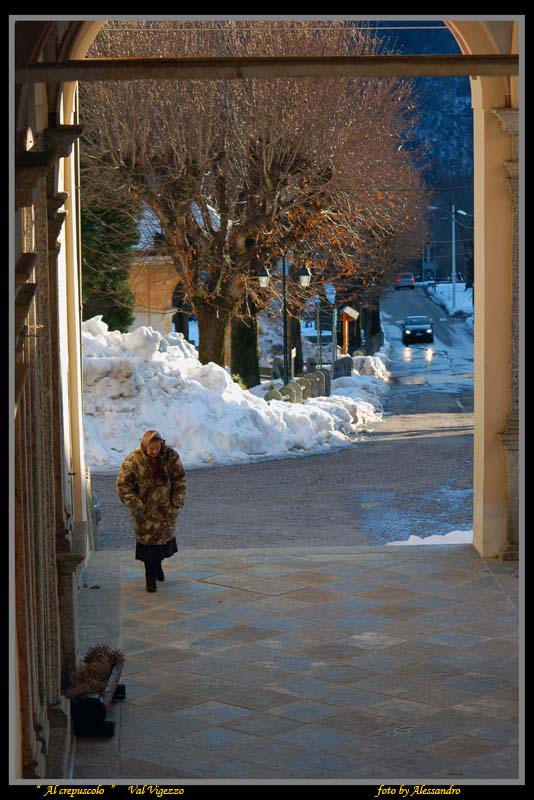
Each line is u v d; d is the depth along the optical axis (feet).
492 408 68.64
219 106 167.43
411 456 129.90
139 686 50.06
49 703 41.22
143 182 166.40
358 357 230.48
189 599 62.34
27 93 38.58
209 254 173.58
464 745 43.78
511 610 60.03
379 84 191.93
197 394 130.41
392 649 54.34
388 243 244.63
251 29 168.55
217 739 44.57
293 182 168.76
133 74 39.52
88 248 199.41
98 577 66.85
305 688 49.65
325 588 64.13
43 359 41.78
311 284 203.62
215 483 112.78
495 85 66.49
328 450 135.64
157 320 243.19
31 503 35.73
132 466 63.36
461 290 483.51
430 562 68.95
